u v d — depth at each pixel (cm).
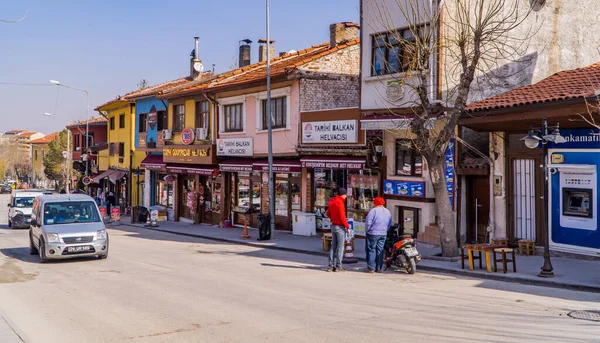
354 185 2055
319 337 748
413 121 1436
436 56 1587
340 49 2333
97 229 1650
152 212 2952
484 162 1623
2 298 1101
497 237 1588
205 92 2734
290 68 2195
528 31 1636
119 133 4197
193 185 3189
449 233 1431
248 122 2544
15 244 2253
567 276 1148
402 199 1850
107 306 1000
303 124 2181
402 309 909
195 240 2294
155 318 894
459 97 1355
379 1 1772
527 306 918
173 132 3197
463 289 1084
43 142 10394
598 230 1347
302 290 1104
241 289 1127
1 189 9744
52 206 1702
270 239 2127
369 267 1338
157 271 1418
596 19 1717
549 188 1455
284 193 2427
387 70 1764
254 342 735
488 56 1605
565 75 1552
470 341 708
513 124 1420
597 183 1343
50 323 880
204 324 845
